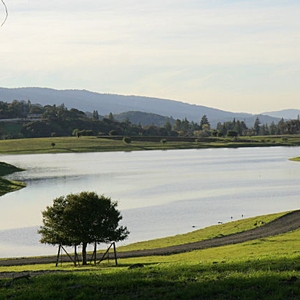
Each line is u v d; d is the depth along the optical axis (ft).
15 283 89.40
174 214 267.80
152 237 212.43
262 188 379.35
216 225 232.94
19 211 297.33
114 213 162.71
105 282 84.28
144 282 83.35
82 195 160.56
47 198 357.41
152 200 323.57
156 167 611.06
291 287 76.64
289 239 180.55
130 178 483.51
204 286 80.07
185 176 491.72
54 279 90.74
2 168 582.35
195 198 329.31
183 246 183.32
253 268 95.81
